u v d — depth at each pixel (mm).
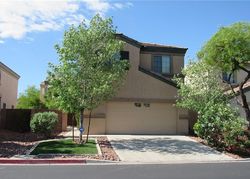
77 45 19297
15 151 16516
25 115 27094
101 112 24188
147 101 24703
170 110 25094
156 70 27375
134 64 24812
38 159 14539
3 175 11398
